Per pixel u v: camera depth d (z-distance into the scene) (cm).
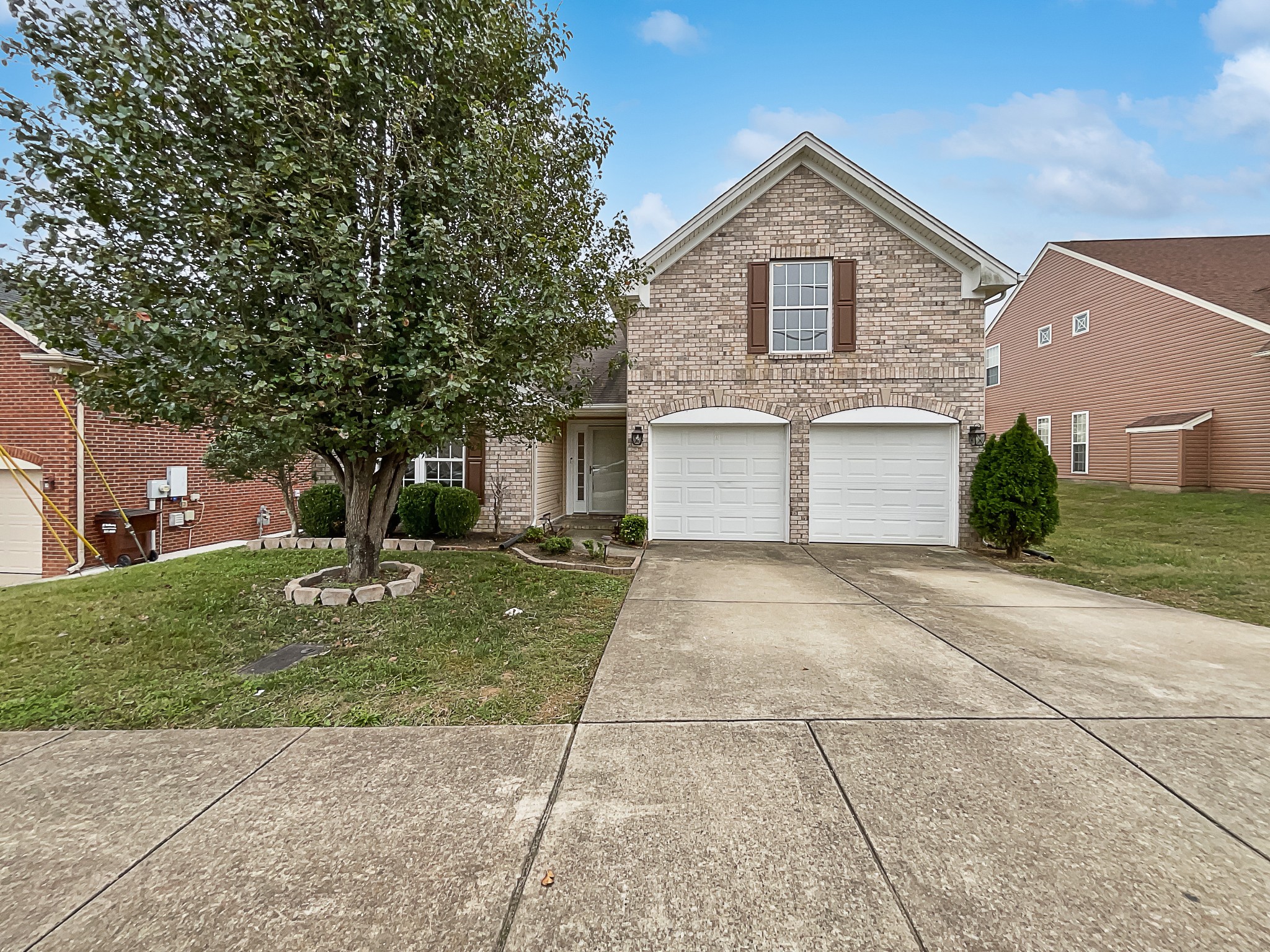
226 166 445
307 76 467
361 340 472
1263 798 262
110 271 446
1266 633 509
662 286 1035
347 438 488
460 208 514
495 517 1018
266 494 1391
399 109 498
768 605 605
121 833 238
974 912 196
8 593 631
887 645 474
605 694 377
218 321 455
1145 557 878
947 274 988
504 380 562
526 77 577
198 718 348
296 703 367
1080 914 195
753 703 363
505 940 184
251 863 220
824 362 1012
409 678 404
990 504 886
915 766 288
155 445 1124
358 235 508
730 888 206
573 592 643
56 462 990
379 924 190
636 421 1042
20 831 239
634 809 253
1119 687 387
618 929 189
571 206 585
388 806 256
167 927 190
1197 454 1505
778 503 1041
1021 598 639
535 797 263
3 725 338
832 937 186
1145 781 275
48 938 185
